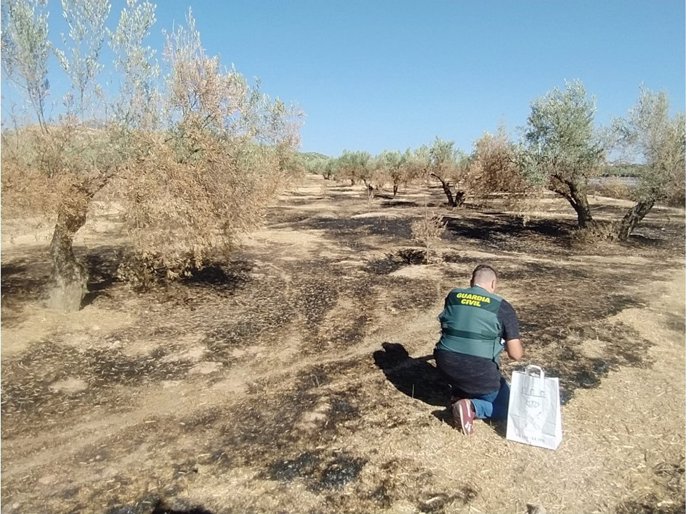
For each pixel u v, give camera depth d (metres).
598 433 4.04
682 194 14.82
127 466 3.67
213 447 3.92
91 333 6.52
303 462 3.68
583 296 8.66
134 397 4.83
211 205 7.24
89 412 4.53
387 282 9.73
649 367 5.43
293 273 10.50
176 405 4.66
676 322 7.09
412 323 7.16
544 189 17.00
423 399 4.73
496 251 13.42
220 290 8.91
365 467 3.61
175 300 8.12
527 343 6.20
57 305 7.14
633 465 3.62
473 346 4.03
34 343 6.07
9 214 6.20
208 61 7.77
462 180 25.61
